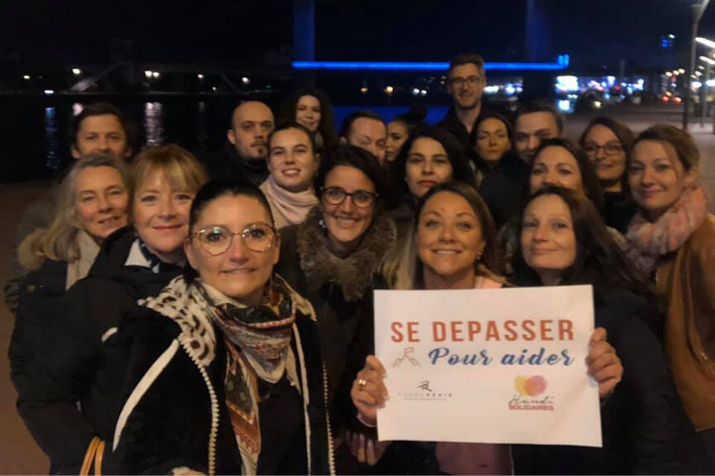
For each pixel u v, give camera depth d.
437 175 3.86
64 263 2.90
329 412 2.59
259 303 2.12
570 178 3.56
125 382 1.96
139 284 2.48
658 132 3.08
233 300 2.04
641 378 2.32
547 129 4.55
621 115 48.88
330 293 2.96
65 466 2.24
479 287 2.61
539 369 2.26
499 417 2.28
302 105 5.63
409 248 2.75
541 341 2.25
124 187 3.05
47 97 80.06
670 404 2.33
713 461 2.67
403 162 4.02
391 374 2.34
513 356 2.27
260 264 2.05
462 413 2.30
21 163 22.53
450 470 2.57
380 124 5.19
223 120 55.75
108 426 2.28
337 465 2.66
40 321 2.46
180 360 1.92
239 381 2.03
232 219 2.03
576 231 2.54
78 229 3.00
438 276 2.61
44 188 13.76
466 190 2.59
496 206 4.22
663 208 3.02
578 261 2.56
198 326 1.97
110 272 2.53
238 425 2.00
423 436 2.33
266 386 2.10
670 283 2.90
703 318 2.80
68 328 2.36
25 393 2.36
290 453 2.15
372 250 3.04
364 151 3.12
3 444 4.14
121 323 2.17
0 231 9.85
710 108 42.12
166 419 1.87
